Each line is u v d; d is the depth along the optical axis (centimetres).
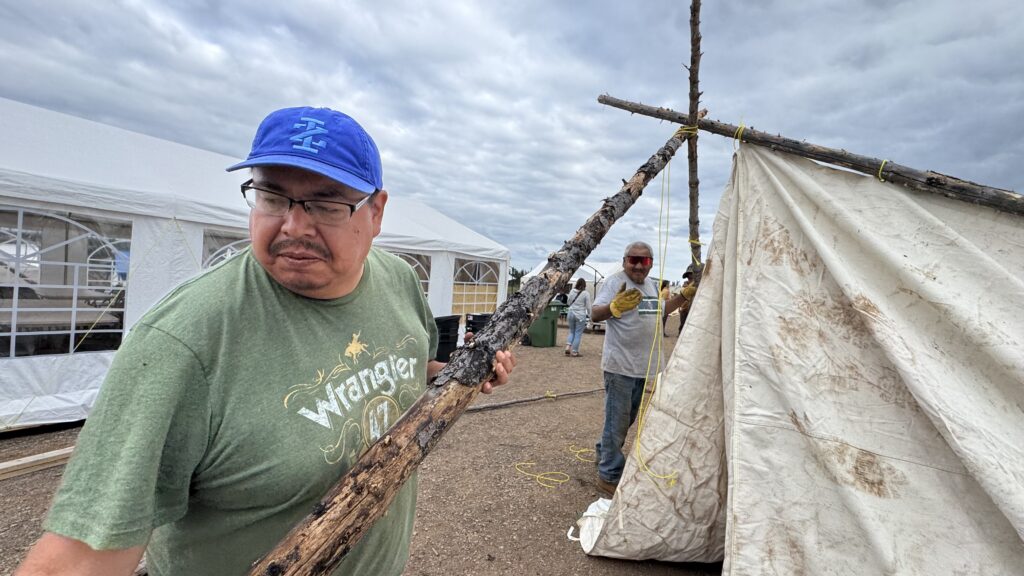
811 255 208
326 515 90
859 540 181
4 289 420
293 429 94
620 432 359
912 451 176
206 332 88
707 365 255
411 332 130
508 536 303
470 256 1022
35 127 516
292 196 98
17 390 427
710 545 262
